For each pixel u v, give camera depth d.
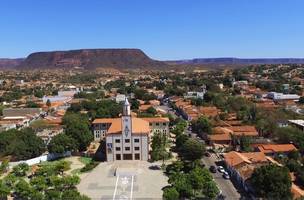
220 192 125.62
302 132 182.12
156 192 129.50
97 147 198.25
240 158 146.12
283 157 157.25
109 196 126.56
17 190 122.69
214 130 199.75
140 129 175.62
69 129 187.50
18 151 168.75
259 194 114.88
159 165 162.00
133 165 161.75
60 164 152.88
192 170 133.38
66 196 113.19
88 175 150.12
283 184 110.62
